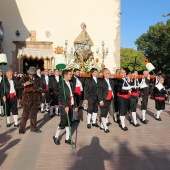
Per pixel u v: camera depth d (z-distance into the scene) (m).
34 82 7.91
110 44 22.48
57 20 21.94
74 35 22.03
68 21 22.02
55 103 10.75
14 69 21.42
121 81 8.32
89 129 8.34
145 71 9.54
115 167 4.93
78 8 22.14
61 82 6.43
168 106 14.21
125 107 8.27
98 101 8.16
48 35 21.83
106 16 22.44
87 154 5.73
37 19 21.75
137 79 9.09
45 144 6.53
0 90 8.66
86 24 22.22
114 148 6.18
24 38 21.59
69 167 4.94
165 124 9.12
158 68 50.22
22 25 21.62
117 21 22.45
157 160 5.33
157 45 49.66
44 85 11.81
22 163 5.16
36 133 7.73
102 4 22.41
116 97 9.43
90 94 8.70
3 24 21.45
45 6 21.86
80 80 10.59
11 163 5.17
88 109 8.70
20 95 8.78
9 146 6.35
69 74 6.55
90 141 6.82
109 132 7.88
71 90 6.64
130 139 7.02
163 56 48.16
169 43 47.38
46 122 9.52
